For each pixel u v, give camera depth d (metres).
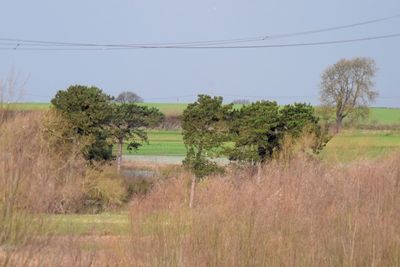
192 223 14.71
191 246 14.30
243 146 49.25
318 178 22.34
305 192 18.66
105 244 13.12
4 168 11.61
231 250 14.82
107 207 33.78
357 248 17.00
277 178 20.05
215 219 15.09
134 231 13.99
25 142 12.98
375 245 17.16
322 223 17.17
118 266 12.91
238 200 16.14
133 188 45.44
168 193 16.05
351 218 17.66
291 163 32.50
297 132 50.06
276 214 16.31
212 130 49.44
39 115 41.44
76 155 48.53
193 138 48.66
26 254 11.25
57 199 14.02
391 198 20.52
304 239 16.44
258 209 16.05
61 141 48.09
